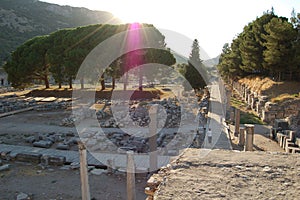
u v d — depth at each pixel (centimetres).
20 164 1335
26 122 2311
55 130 2011
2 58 7731
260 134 1834
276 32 2897
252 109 2845
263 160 601
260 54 3659
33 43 3922
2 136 1867
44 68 3925
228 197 437
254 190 461
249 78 4325
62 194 1008
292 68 3066
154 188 594
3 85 6150
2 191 1043
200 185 480
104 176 1159
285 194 448
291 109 2125
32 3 15588
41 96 3894
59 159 1297
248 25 4622
